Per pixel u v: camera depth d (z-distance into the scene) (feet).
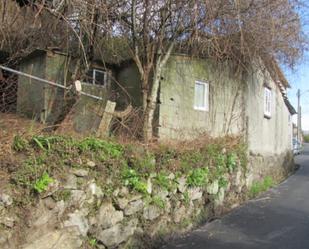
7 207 18.86
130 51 36.70
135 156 26.27
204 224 33.30
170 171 29.78
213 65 46.19
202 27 35.27
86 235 22.57
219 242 28.32
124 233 25.02
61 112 29.45
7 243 18.61
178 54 41.37
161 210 28.48
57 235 20.80
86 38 32.42
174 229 29.66
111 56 41.39
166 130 40.32
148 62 35.04
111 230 24.12
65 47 36.04
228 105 48.21
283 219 35.32
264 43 43.14
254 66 51.03
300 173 72.90
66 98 29.48
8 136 20.35
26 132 21.17
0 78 33.04
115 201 24.50
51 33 34.58
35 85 42.16
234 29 38.09
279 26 43.29
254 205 40.98
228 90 48.32
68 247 21.27
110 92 44.16
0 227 18.49
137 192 26.17
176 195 30.37
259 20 40.06
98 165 23.49
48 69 40.96
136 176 26.07
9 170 19.36
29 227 19.58
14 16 31.76
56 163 21.18
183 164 31.12
